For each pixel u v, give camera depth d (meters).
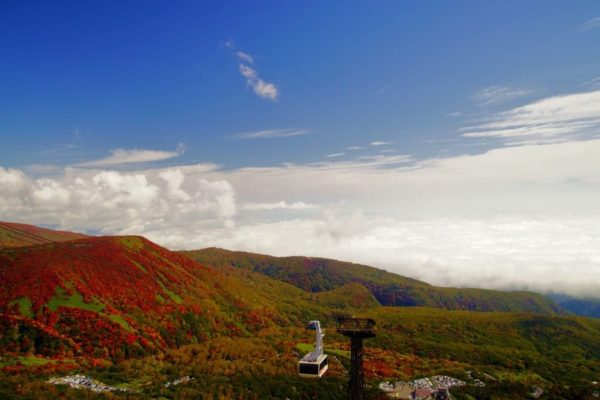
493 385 192.62
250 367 198.38
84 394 153.62
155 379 180.00
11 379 158.38
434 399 169.12
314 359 113.94
